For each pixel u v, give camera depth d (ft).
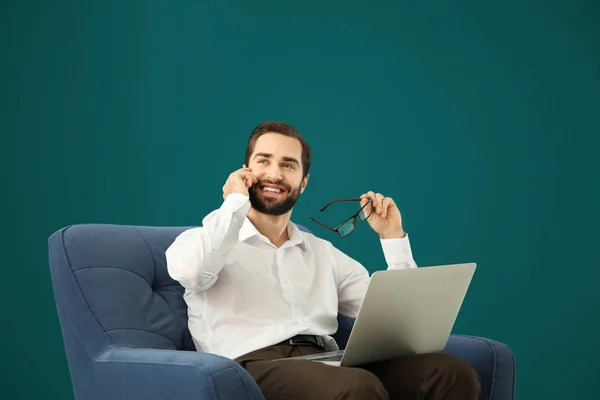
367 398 5.62
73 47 11.51
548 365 12.73
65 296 6.80
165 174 11.82
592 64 13.07
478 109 12.78
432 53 12.72
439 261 12.59
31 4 11.37
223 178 12.06
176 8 11.98
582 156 12.95
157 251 7.57
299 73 12.42
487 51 12.84
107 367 6.24
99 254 7.05
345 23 12.55
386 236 8.30
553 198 12.86
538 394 12.67
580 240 12.87
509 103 12.84
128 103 11.71
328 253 8.07
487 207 12.73
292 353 7.18
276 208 7.52
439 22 12.75
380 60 12.62
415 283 6.41
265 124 7.70
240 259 7.39
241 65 12.22
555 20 13.01
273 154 7.54
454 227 12.65
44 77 11.37
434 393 6.27
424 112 12.67
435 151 12.67
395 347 6.73
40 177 11.27
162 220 11.76
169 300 7.45
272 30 12.36
